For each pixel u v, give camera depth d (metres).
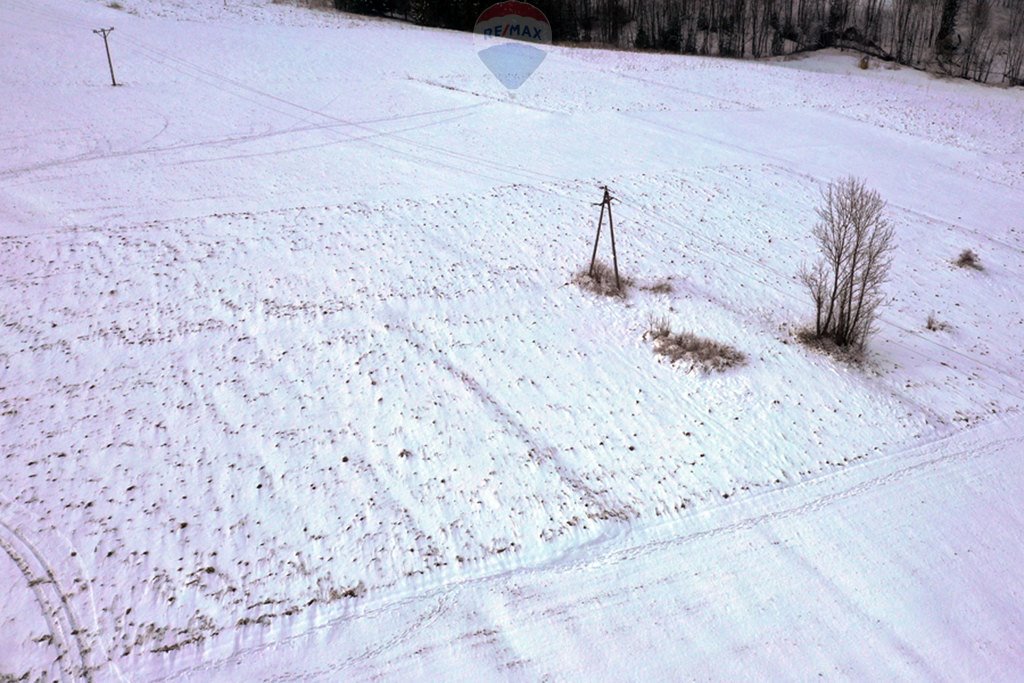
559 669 14.98
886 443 20.59
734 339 24.19
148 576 16.23
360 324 24.12
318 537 17.23
